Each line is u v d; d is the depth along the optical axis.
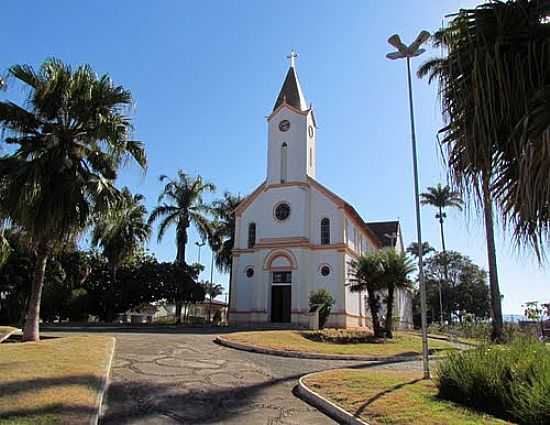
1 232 20.45
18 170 16.78
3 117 17.27
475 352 11.20
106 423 9.17
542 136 4.13
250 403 11.18
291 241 34.94
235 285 36.75
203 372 14.24
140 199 44.16
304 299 34.06
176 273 43.69
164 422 9.45
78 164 18.25
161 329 30.45
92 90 18.14
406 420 8.85
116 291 43.22
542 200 4.16
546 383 8.37
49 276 38.31
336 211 35.81
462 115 4.64
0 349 14.17
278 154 37.62
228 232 47.25
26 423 7.72
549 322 19.52
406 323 61.59
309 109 38.62
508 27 4.58
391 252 28.83
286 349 19.61
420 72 22.80
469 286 80.38
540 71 4.41
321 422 9.74
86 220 17.78
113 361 14.66
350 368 16.69
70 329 29.92
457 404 9.91
